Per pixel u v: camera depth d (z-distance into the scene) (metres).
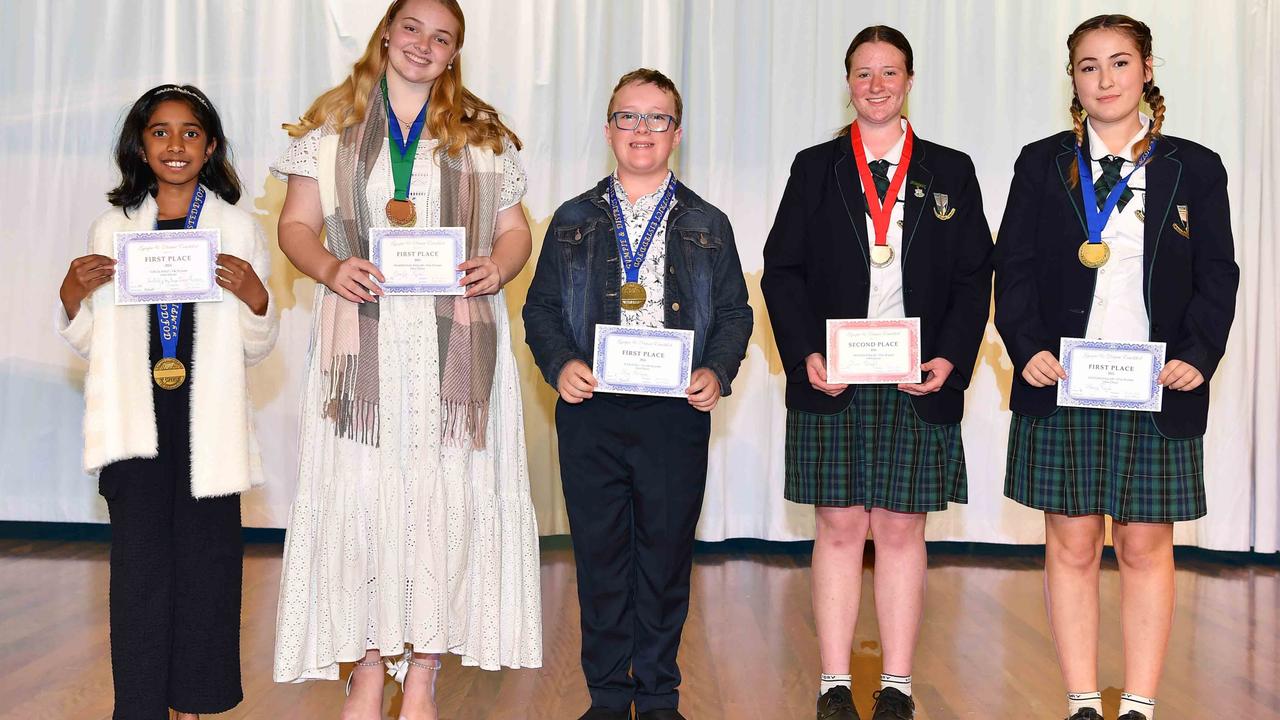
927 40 4.80
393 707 2.95
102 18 4.78
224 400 2.29
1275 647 3.55
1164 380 2.44
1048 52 4.79
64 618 3.67
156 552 2.25
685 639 3.56
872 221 2.66
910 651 2.75
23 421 4.89
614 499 2.59
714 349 2.58
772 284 2.78
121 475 2.24
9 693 2.92
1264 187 4.73
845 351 2.60
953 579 4.46
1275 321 4.74
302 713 2.82
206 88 4.77
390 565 2.42
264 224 4.76
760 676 3.18
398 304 2.43
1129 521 2.50
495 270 2.46
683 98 4.79
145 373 2.25
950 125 4.82
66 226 4.82
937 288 2.66
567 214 2.65
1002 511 4.91
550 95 4.74
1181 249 2.48
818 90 4.81
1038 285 2.60
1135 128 2.55
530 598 2.62
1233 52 4.71
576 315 2.61
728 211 4.84
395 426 2.43
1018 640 3.57
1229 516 4.80
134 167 2.30
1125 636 2.64
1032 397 2.58
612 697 2.62
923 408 2.63
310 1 4.73
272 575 4.31
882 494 2.66
